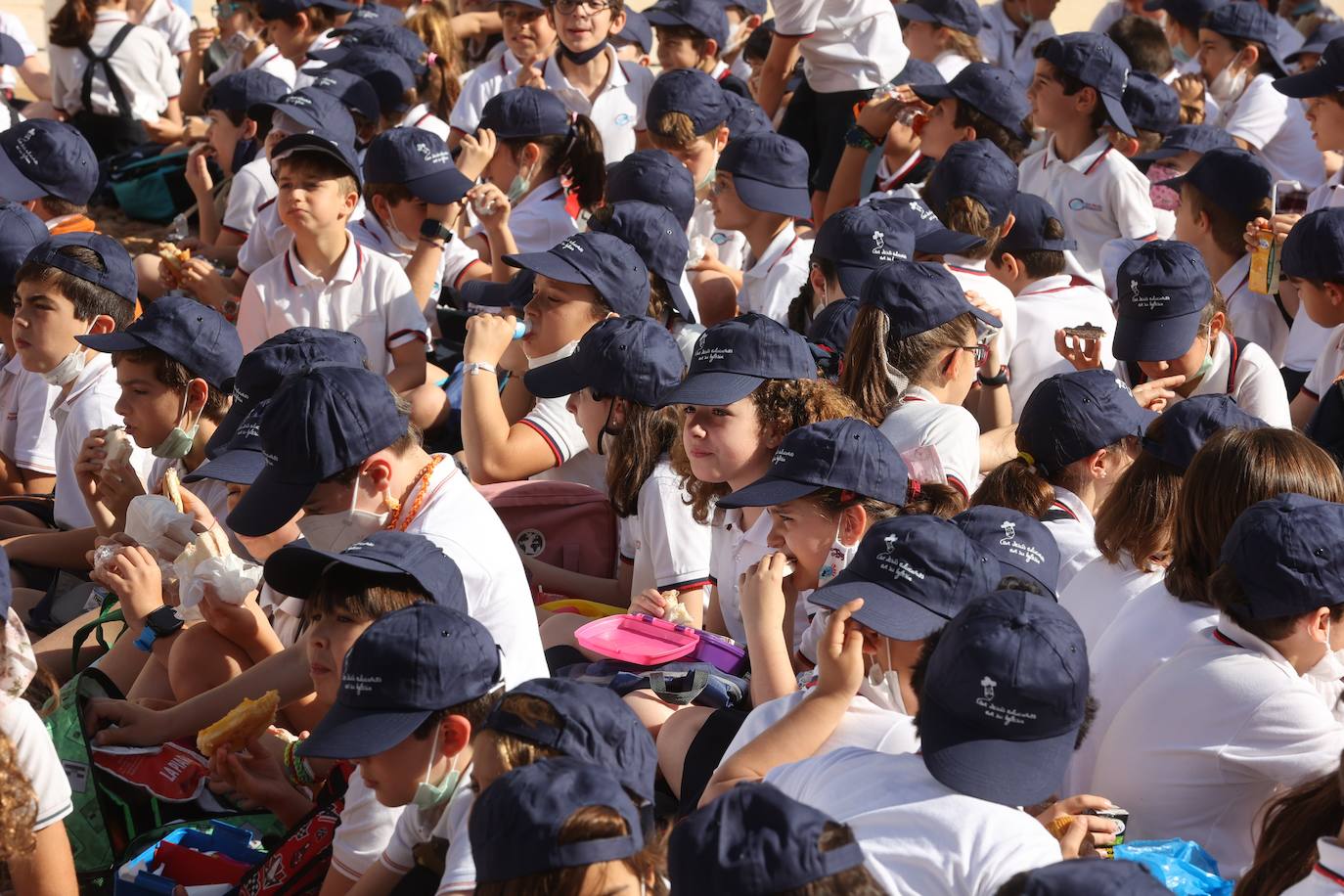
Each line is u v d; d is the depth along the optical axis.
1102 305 6.80
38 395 6.21
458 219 8.09
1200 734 3.59
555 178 8.05
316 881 3.76
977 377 6.33
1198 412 4.26
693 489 4.87
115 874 3.96
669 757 4.26
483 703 3.40
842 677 3.50
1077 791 3.97
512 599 4.11
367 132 9.10
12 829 3.35
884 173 9.10
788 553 4.37
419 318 6.85
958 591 3.61
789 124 10.19
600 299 5.68
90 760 4.27
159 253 8.32
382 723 3.33
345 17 11.54
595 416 5.16
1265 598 3.55
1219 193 7.25
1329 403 5.80
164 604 4.86
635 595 5.16
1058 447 4.77
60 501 5.93
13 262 6.11
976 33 10.71
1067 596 4.42
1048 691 3.03
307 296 6.78
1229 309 7.30
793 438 4.31
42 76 13.19
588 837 2.60
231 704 4.34
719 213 7.59
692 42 10.89
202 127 10.88
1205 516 3.90
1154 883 2.27
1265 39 11.01
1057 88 8.24
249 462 4.68
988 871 2.88
